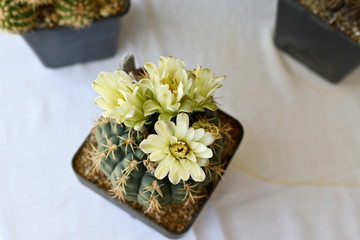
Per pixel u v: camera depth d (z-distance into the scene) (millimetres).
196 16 304
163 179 179
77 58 278
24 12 229
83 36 256
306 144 271
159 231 221
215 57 293
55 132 266
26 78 279
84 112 273
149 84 161
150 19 299
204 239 241
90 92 279
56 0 231
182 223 214
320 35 262
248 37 301
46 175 255
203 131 159
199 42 297
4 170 254
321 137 274
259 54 296
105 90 163
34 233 241
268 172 263
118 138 179
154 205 185
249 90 285
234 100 281
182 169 160
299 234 247
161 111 166
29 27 238
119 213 247
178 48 293
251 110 280
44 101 274
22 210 245
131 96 160
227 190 255
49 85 278
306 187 259
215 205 250
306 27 264
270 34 302
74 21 239
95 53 278
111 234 243
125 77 167
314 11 262
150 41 292
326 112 281
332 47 263
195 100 167
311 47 276
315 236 248
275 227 249
